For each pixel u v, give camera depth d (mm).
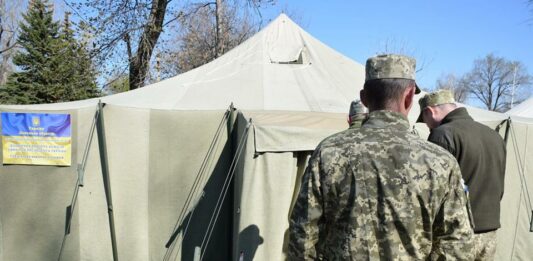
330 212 1730
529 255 4984
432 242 1673
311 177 1764
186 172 4766
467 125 2893
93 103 5031
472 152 2785
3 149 4746
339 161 1723
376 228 1644
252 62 6191
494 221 2854
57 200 4789
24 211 4793
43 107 4828
